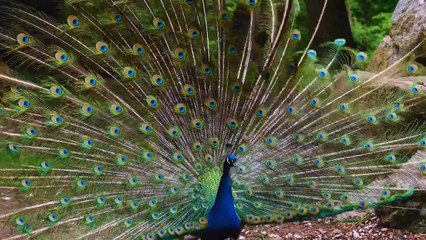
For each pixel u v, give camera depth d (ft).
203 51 22.80
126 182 21.98
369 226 24.39
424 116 23.03
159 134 22.49
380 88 22.84
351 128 22.65
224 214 21.89
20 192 21.66
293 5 22.58
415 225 23.76
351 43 36.47
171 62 22.72
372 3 40.63
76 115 22.08
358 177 22.36
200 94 22.76
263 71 22.76
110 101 22.29
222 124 22.72
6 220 21.22
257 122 22.74
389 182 22.31
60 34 22.57
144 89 22.57
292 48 22.66
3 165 21.86
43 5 26.53
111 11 22.65
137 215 21.83
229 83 22.80
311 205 22.11
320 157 22.47
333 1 35.37
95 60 22.52
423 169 22.34
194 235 22.20
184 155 22.48
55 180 21.72
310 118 22.68
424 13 27.30
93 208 21.65
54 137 21.93
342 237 24.09
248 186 22.38
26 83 21.99
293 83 22.76
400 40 27.78
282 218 22.06
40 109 21.97
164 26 22.74
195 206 22.16
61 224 21.30
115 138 22.21
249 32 22.70
